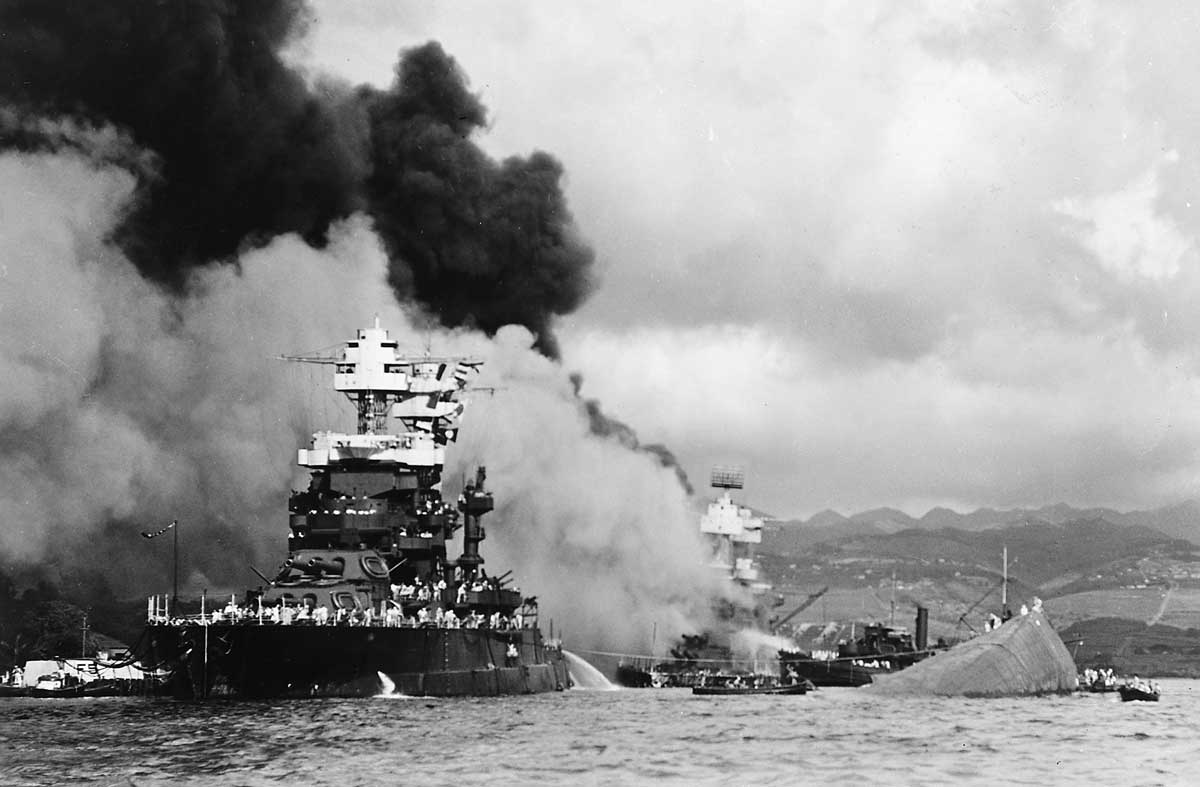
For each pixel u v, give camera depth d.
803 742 94.12
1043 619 154.88
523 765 80.31
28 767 77.50
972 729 105.06
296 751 84.00
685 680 184.38
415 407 137.50
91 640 158.00
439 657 124.25
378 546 130.00
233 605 120.38
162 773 75.81
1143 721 114.31
